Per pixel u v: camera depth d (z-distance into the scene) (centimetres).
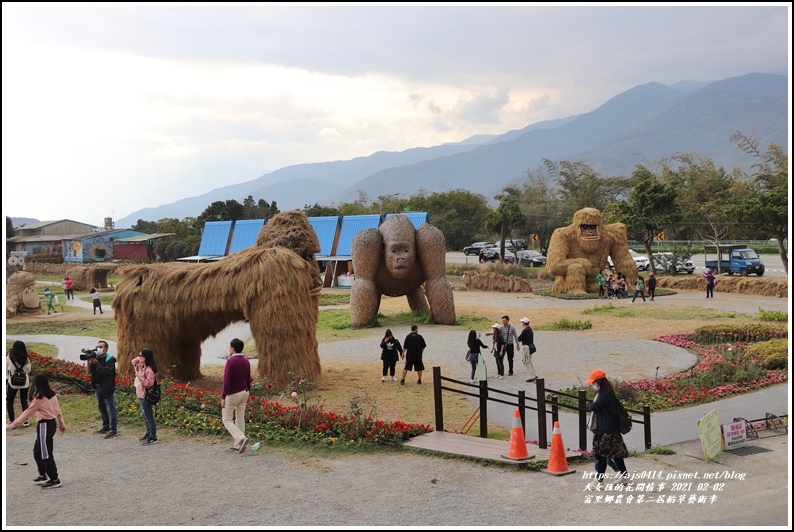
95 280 5591
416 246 2997
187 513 916
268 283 1683
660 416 1484
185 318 1773
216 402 1474
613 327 2775
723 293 3969
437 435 1288
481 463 1127
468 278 4509
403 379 1831
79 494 994
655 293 3978
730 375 1814
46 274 7525
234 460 1156
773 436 1320
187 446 1244
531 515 893
